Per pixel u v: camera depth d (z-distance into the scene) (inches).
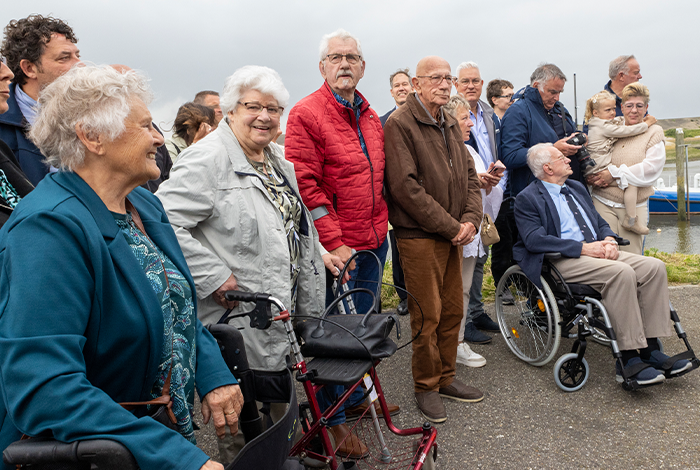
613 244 136.3
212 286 79.4
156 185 143.3
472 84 167.9
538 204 143.8
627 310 125.5
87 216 45.2
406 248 119.0
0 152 70.4
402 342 162.6
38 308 40.1
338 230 109.6
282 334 82.8
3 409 43.3
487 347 159.8
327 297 110.5
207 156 81.9
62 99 46.1
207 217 82.7
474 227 123.3
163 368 51.8
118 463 38.5
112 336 45.3
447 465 99.7
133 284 46.6
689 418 113.5
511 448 104.8
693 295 200.2
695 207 567.5
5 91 77.5
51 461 39.2
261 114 84.4
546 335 160.7
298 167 108.3
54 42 91.3
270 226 84.5
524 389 130.9
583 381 129.6
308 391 76.5
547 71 164.2
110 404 40.5
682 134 558.3
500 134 173.9
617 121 171.5
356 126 116.2
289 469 55.1
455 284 125.9
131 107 48.1
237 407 57.8
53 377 38.9
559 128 172.2
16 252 41.5
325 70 113.0
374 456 99.0
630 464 97.9
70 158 46.9
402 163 116.0
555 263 139.2
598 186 173.5
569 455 101.7
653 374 121.0
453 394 126.1
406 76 192.7
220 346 64.9
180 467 39.9
